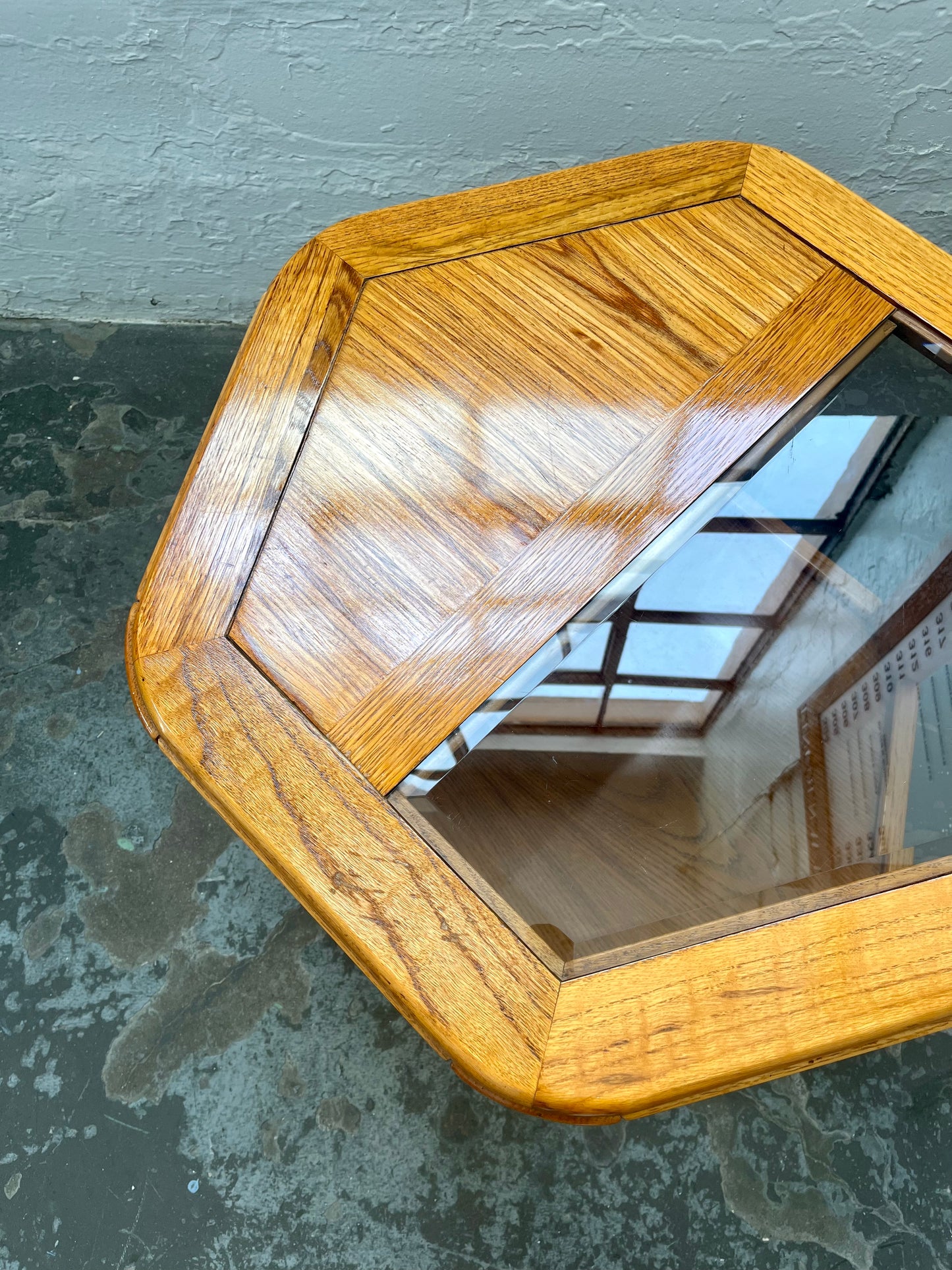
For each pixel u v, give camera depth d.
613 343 0.71
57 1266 0.80
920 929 0.58
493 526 0.65
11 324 1.27
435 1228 0.83
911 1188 0.86
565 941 0.56
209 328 1.29
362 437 0.67
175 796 0.99
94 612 1.08
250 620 0.62
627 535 0.65
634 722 0.62
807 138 1.06
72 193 1.09
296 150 1.05
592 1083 0.53
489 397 0.69
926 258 0.74
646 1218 0.84
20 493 1.14
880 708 0.65
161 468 1.17
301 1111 0.86
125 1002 0.89
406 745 0.60
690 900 0.58
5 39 0.92
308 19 0.91
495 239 0.74
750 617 0.65
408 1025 0.90
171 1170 0.83
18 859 0.95
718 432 0.68
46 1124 0.85
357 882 0.56
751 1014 0.55
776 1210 0.85
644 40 0.94
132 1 0.89
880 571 0.69
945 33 0.94
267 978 0.91
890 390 0.70
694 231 0.75
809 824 0.61
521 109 1.01
